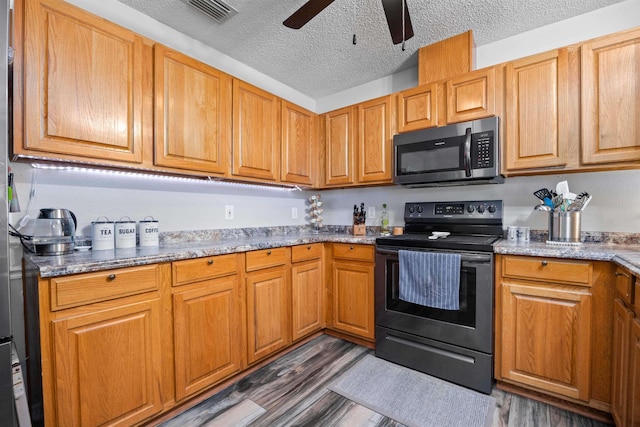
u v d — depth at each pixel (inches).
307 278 91.8
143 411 54.0
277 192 114.4
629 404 45.9
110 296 49.9
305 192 127.0
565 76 67.0
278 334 82.0
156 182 79.4
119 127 60.3
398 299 80.0
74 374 46.2
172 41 80.0
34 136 50.1
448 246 71.7
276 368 77.9
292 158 101.0
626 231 69.9
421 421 57.6
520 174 74.8
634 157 59.8
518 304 63.9
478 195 90.3
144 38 64.5
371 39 84.6
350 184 103.7
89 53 56.2
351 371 76.4
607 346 55.1
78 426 46.4
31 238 54.4
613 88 61.7
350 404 63.1
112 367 50.2
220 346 67.1
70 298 45.8
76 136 54.6
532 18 76.1
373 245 86.4
